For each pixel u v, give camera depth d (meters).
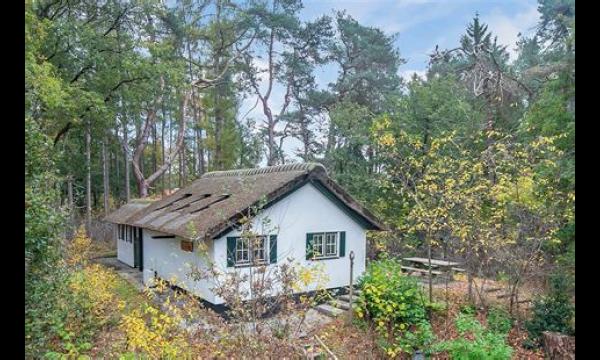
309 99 26.30
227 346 5.73
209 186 13.55
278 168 11.88
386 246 13.69
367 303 8.95
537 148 9.03
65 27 13.77
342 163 18.81
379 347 8.17
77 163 20.25
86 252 13.54
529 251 8.77
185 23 23.23
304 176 10.76
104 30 16.67
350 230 11.98
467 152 11.13
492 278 10.47
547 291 9.11
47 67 11.44
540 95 11.23
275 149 28.39
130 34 16.89
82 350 6.68
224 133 27.75
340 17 25.89
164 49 17.61
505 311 9.12
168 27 22.05
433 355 7.93
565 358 7.52
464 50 15.79
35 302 5.45
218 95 27.75
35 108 10.18
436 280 11.77
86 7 15.96
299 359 6.15
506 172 10.14
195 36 24.25
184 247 10.92
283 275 6.86
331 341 8.23
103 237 21.88
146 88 17.28
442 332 8.56
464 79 16.27
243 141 28.52
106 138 22.23
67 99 13.90
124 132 23.50
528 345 8.09
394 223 14.84
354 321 9.01
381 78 24.80
